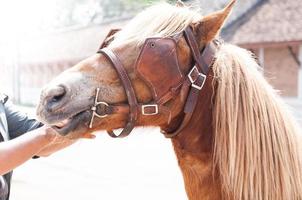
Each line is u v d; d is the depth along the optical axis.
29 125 2.30
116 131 2.04
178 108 1.96
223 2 19.73
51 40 33.44
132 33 1.93
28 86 33.06
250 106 1.95
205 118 2.02
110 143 11.79
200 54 1.95
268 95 2.03
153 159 9.09
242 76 2.00
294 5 17.64
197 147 2.05
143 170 7.98
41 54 31.72
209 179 2.07
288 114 2.11
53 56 29.97
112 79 1.86
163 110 1.91
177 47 1.91
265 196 1.92
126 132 1.91
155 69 1.84
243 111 1.95
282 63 16.94
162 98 1.88
